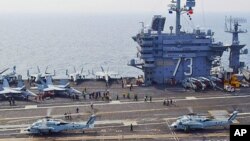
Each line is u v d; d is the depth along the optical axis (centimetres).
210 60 13500
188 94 12388
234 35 14275
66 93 12362
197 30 13575
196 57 13425
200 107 11181
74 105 11331
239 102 11694
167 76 13425
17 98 12012
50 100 11844
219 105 11388
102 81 14012
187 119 9512
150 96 11969
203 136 9156
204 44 13362
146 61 13075
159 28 13388
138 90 12775
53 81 14175
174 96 12162
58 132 9269
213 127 9719
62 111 10794
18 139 8894
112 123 9894
